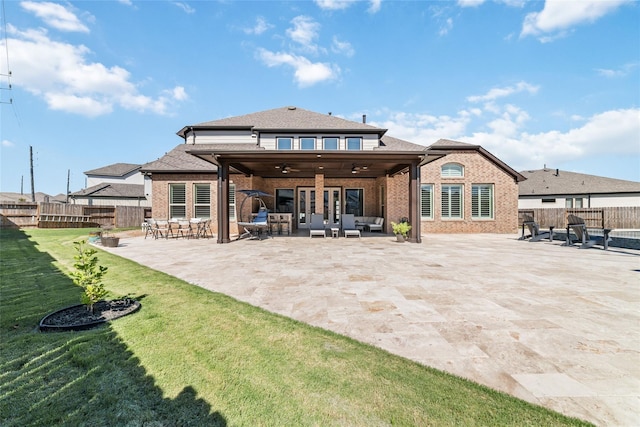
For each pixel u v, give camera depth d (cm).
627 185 2492
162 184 1529
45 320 338
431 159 1131
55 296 437
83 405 204
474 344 293
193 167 1550
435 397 210
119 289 475
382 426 183
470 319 356
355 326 338
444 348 285
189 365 252
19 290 468
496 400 206
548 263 715
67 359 261
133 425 186
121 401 208
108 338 300
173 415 195
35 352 272
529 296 446
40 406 202
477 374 241
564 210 2023
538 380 233
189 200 1530
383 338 307
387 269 645
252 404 205
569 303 412
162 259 775
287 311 388
